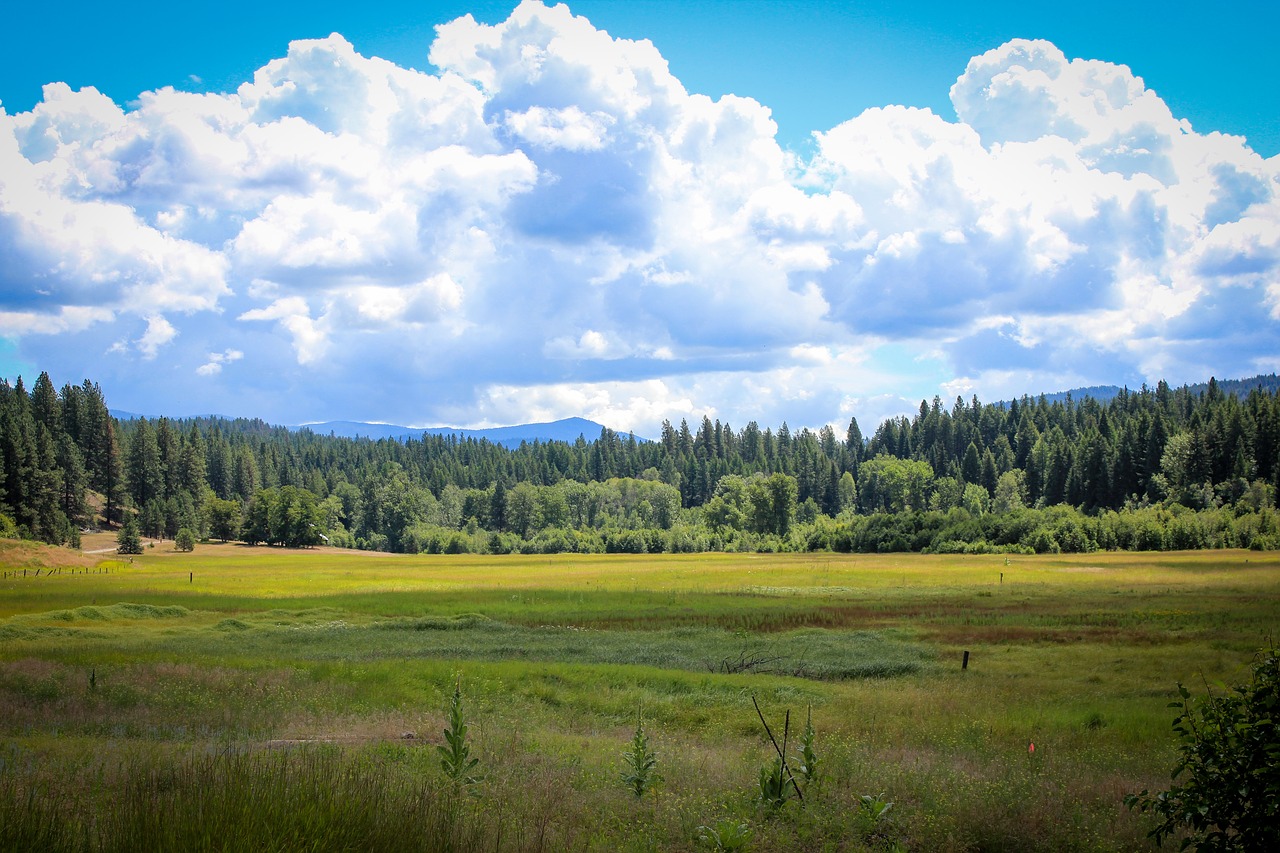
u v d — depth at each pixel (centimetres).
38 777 1109
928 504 18600
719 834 1016
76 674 2527
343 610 5306
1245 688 803
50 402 17275
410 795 977
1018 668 3055
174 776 1021
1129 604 4997
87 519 16275
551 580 7806
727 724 2086
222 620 4772
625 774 1306
